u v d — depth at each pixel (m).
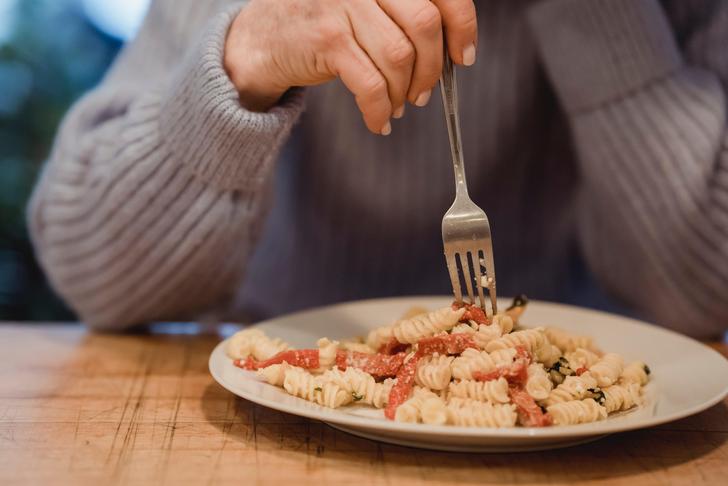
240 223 1.40
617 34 1.53
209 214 1.37
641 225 1.57
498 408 0.90
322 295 1.93
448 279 1.91
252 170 1.29
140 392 1.15
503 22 1.74
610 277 1.78
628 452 0.93
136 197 1.39
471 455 0.92
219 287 1.55
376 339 1.13
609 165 1.58
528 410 0.90
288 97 1.25
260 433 0.99
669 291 1.59
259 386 1.02
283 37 1.12
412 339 1.03
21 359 1.33
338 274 1.90
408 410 0.91
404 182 1.78
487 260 1.06
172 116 1.31
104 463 0.89
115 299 1.50
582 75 1.57
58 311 2.71
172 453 0.93
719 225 1.53
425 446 0.92
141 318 1.55
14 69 2.71
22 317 2.70
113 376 1.23
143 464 0.89
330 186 1.81
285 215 1.90
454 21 1.01
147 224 1.41
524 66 1.76
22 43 2.71
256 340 1.15
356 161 1.77
